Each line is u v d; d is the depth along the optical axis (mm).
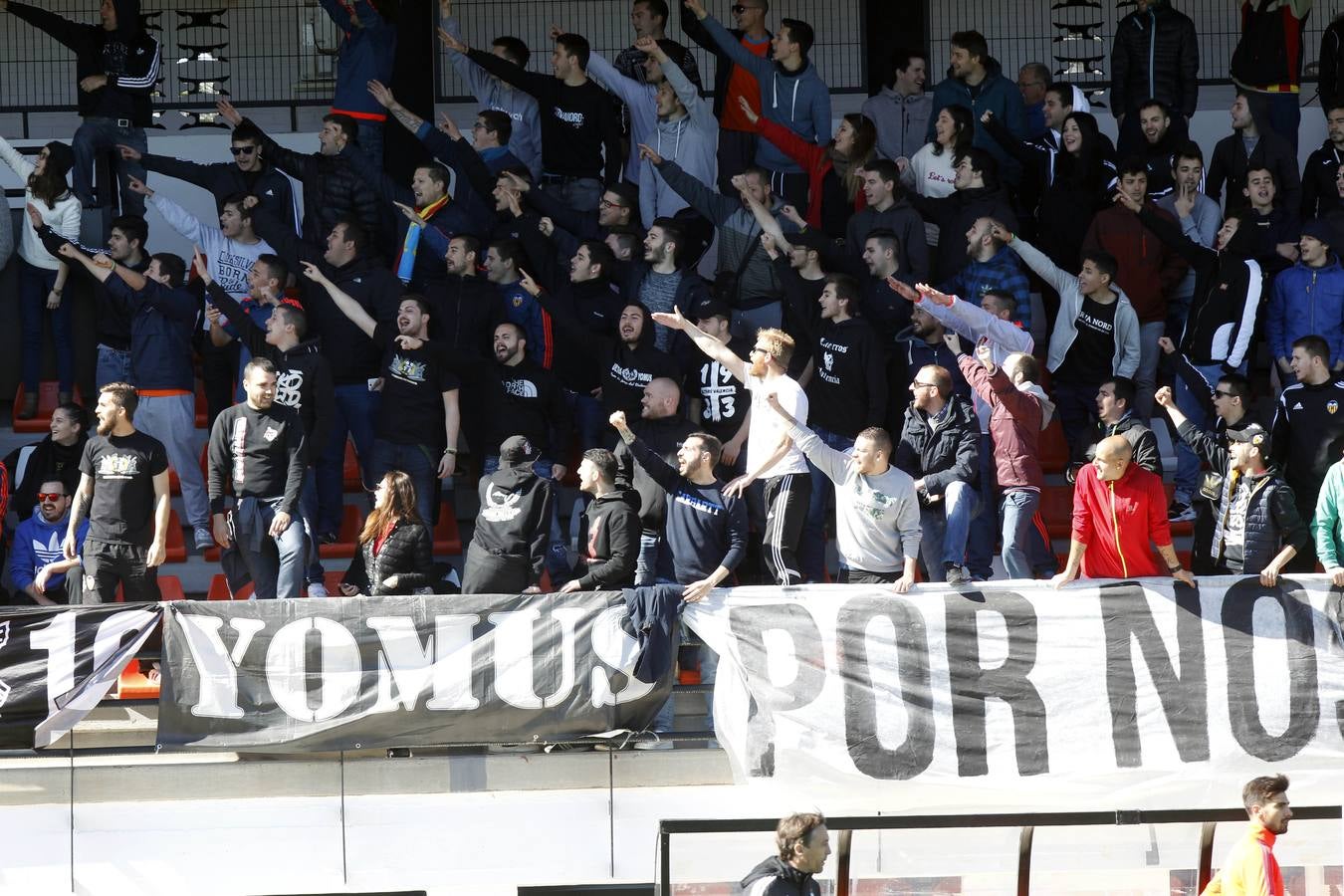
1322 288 42125
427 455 39188
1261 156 45438
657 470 33469
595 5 53812
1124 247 42719
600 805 32219
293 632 31875
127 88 45875
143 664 35625
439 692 31953
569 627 32156
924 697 32000
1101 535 32312
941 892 31484
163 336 41031
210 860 31844
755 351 34562
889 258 40406
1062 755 31906
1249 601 31953
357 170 44375
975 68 46031
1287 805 28047
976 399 38312
